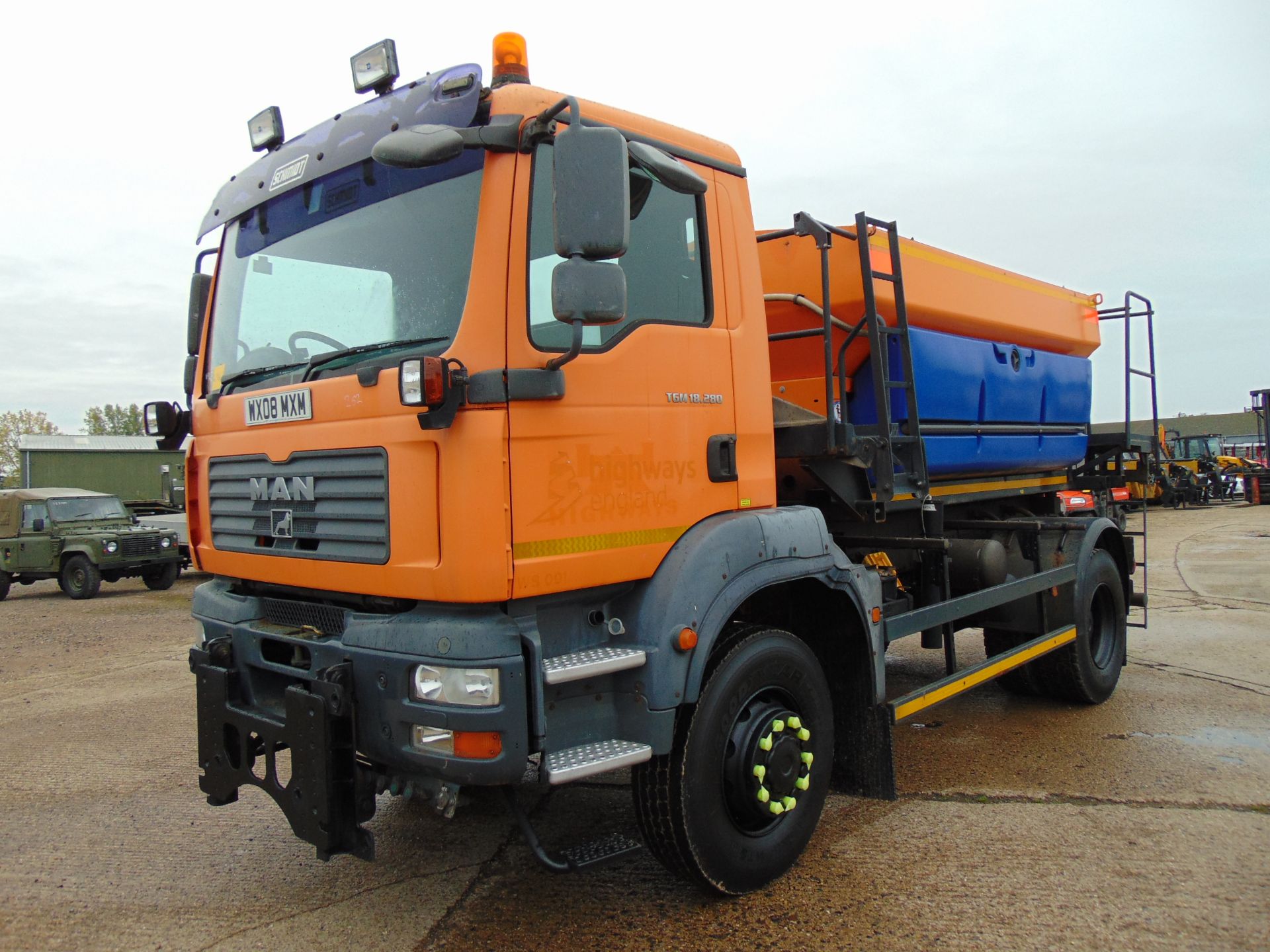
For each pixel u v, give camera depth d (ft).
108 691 24.68
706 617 10.22
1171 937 10.02
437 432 8.90
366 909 11.26
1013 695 20.36
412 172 10.00
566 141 8.45
